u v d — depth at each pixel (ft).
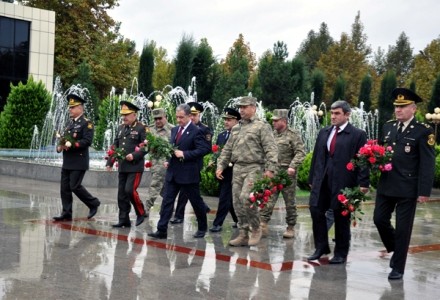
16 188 45.03
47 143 68.80
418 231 33.58
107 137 75.20
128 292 18.24
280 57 120.98
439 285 20.52
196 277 20.39
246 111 26.07
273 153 25.26
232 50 148.25
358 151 22.65
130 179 29.68
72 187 30.81
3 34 98.78
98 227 29.58
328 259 24.13
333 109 23.12
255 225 26.37
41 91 68.74
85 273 20.38
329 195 23.65
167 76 169.17
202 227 28.37
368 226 34.37
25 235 26.73
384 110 118.62
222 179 29.66
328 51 205.36
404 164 21.39
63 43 120.16
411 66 250.37
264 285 19.65
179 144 27.40
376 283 20.52
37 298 17.21
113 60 126.52
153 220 32.86
